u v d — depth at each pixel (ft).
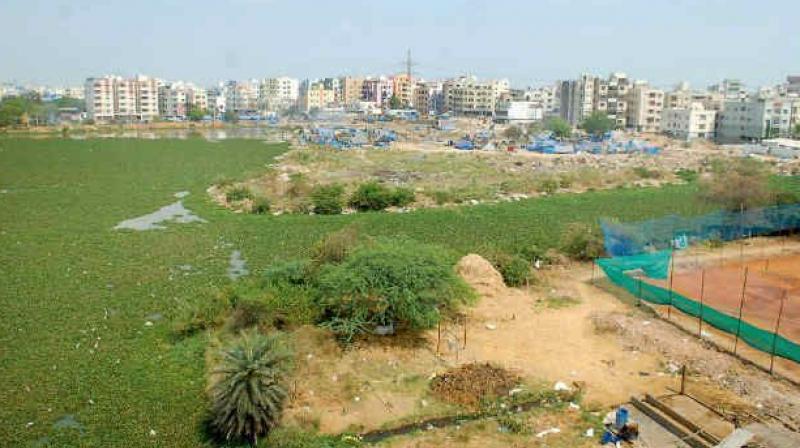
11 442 73.92
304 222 191.83
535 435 74.59
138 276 137.08
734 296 115.85
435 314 98.37
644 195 243.40
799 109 508.94
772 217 165.68
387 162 345.72
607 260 129.59
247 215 203.51
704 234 158.61
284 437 73.00
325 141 473.26
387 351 96.63
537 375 89.76
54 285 129.70
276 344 81.56
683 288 121.19
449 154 390.21
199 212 208.33
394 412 79.97
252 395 73.56
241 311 104.12
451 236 174.81
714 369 90.22
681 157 382.63
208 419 79.10
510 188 250.98
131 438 75.00
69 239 169.99
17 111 591.37
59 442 74.02
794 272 133.49
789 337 95.71
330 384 86.69
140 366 93.20
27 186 257.14
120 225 189.26
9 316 111.96
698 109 548.72
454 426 77.25
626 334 102.99
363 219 196.13
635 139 511.81
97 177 283.79
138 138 513.04
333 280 100.78
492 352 97.35
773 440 71.56
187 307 108.99
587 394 84.33
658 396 82.84
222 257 153.28
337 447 71.92
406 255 102.78
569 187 263.70
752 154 399.85
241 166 329.72
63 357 95.86
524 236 173.06
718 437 72.28
